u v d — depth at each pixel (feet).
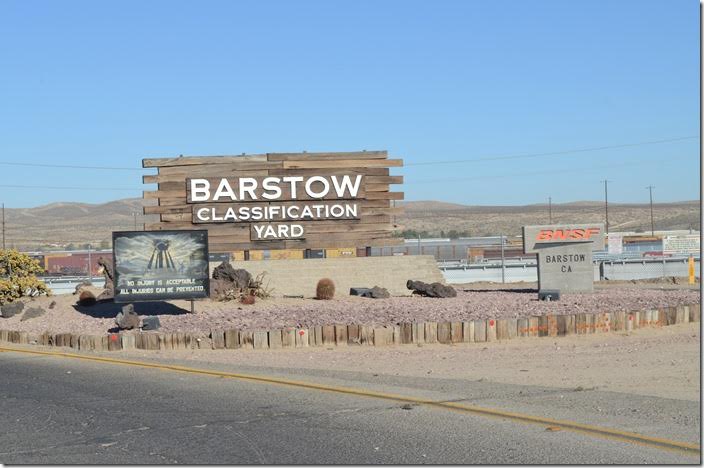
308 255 109.81
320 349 62.80
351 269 102.17
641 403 38.17
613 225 463.83
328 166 101.76
